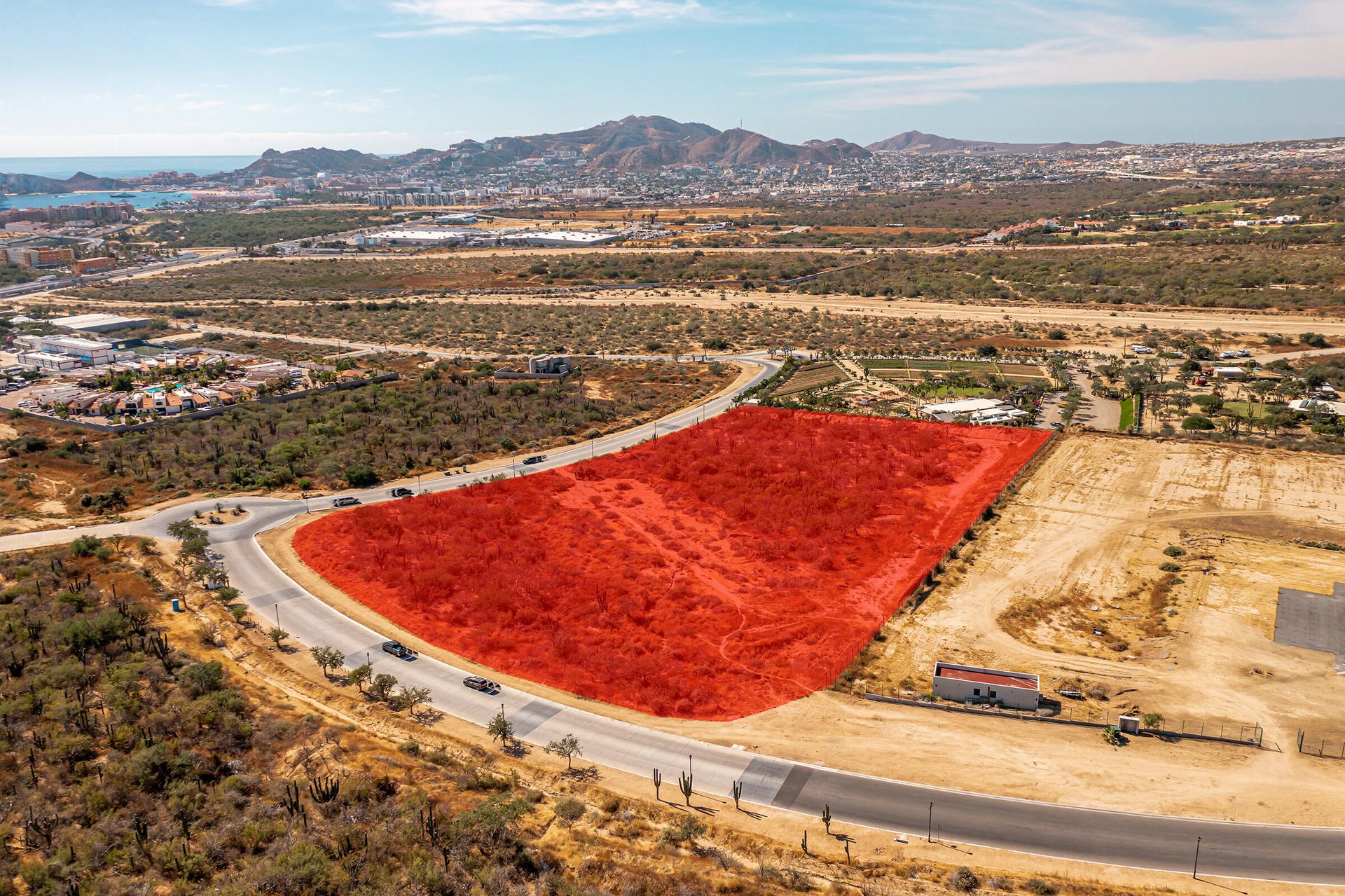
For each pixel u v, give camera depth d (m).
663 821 60.22
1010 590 94.19
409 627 88.69
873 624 87.56
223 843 56.38
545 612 91.12
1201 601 90.69
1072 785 64.31
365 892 51.44
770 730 71.44
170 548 107.06
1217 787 63.84
